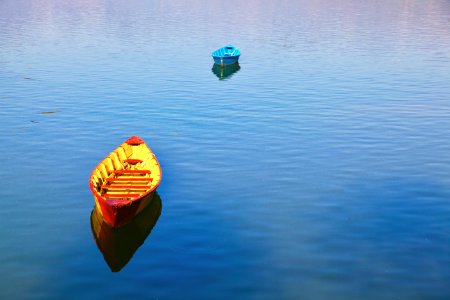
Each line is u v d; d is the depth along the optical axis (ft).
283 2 408.67
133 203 59.82
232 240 59.93
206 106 114.73
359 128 99.71
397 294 50.65
